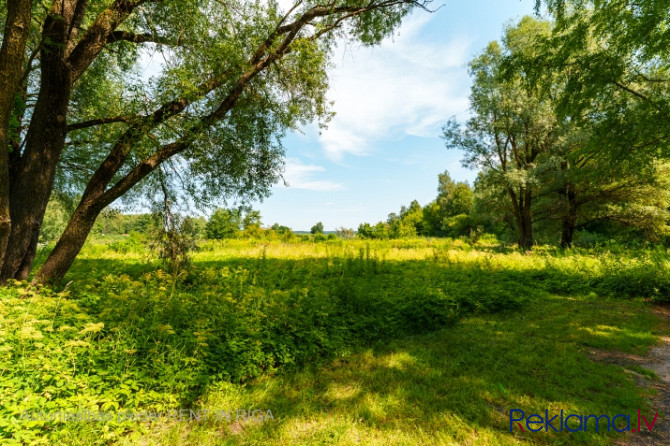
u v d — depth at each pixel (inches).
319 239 1375.5
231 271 424.2
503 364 170.2
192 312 197.2
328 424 118.0
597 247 657.0
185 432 112.7
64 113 256.4
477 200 1018.1
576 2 381.1
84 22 348.2
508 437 111.5
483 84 840.3
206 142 314.7
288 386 145.3
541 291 348.2
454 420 120.7
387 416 123.4
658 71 377.1
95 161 464.1
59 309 175.3
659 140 370.0
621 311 276.2
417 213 2628.0
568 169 784.9
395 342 203.3
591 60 368.2
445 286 332.5
